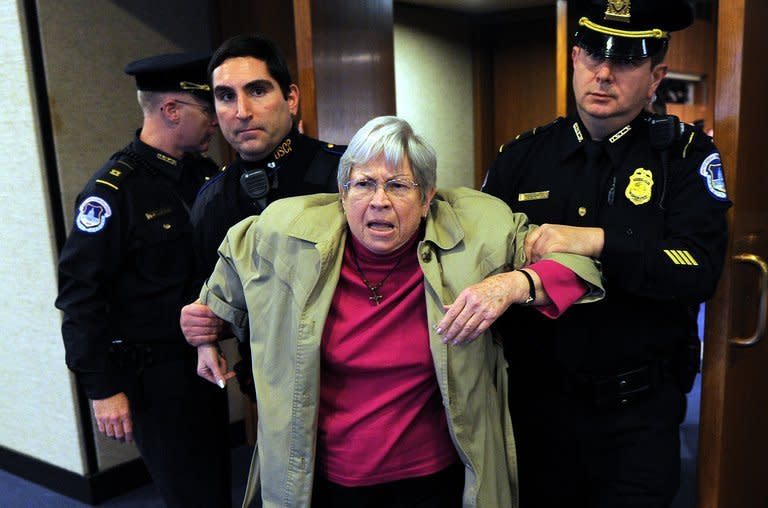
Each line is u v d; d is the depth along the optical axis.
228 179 1.72
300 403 1.28
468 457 1.25
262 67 1.57
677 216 1.37
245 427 3.22
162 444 1.91
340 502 1.35
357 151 1.23
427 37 4.28
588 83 1.41
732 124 1.48
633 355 1.44
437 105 4.43
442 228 1.30
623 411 1.46
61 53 2.51
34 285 2.63
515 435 1.61
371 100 2.50
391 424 1.29
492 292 1.15
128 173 1.87
